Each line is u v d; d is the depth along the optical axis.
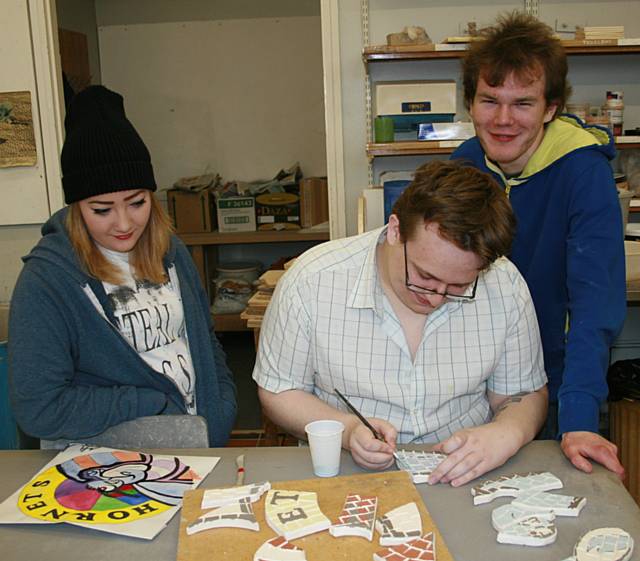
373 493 1.09
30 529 1.03
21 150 2.96
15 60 2.90
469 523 1.03
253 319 2.56
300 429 1.34
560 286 1.58
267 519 1.01
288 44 5.01
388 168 3.21
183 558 0.92
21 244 3.06
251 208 4.80
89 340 1.40
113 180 1.37
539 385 1.44
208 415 1.59
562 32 2.94
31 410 1.29
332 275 1.36
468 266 1.12
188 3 4.97
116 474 1.19
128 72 5.07
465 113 3.17
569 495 1.09
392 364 1.34
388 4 3.05
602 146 1.49
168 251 1.59
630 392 2.38
